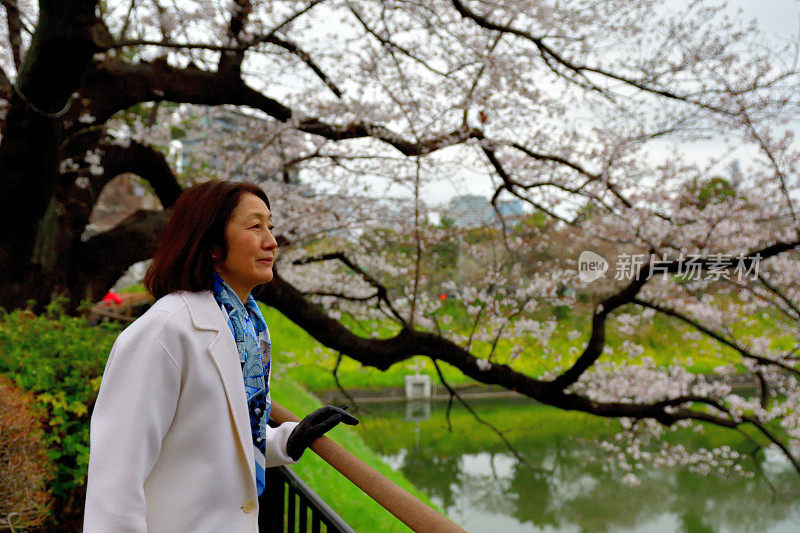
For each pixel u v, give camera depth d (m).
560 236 6.62
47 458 2.60
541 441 17.23
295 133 7.23
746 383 13.07
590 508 12.24
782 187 5.76
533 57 5.96
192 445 1.03
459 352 6.81
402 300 8.05
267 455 1.38
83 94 5.75
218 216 1.14
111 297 5.99
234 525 1.07
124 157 6.66
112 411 0.97
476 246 7.29
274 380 14.88
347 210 7.43
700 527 10.95
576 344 8.41
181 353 1.02
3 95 5.73
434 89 6.14
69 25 3.97
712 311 6.88
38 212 4.93
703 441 15.00
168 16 5.52
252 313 1.25
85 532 0.93
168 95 6.19
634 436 8.92
